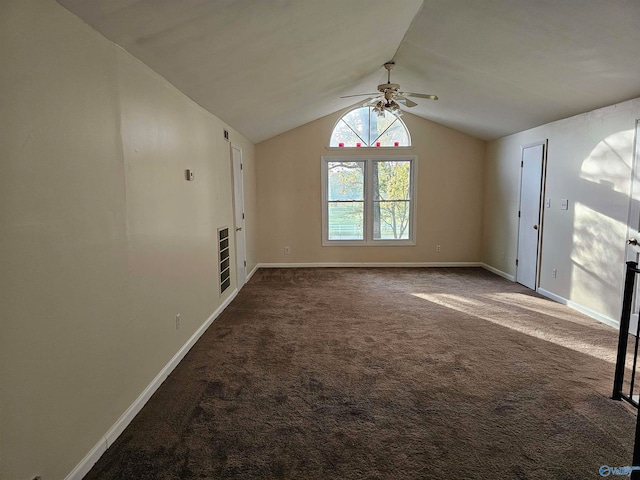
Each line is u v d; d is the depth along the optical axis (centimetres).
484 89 447
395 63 459
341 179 692
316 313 429
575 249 432
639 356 306
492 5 274
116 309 211
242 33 250
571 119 437
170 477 179
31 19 148
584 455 192
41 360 153
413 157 682
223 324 394
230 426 218
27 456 146
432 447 199
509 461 188
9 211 137
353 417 226
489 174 664
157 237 265
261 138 649
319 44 317
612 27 256
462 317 411
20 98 142
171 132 294
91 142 188
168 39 224
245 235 582
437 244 699
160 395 253
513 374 279
